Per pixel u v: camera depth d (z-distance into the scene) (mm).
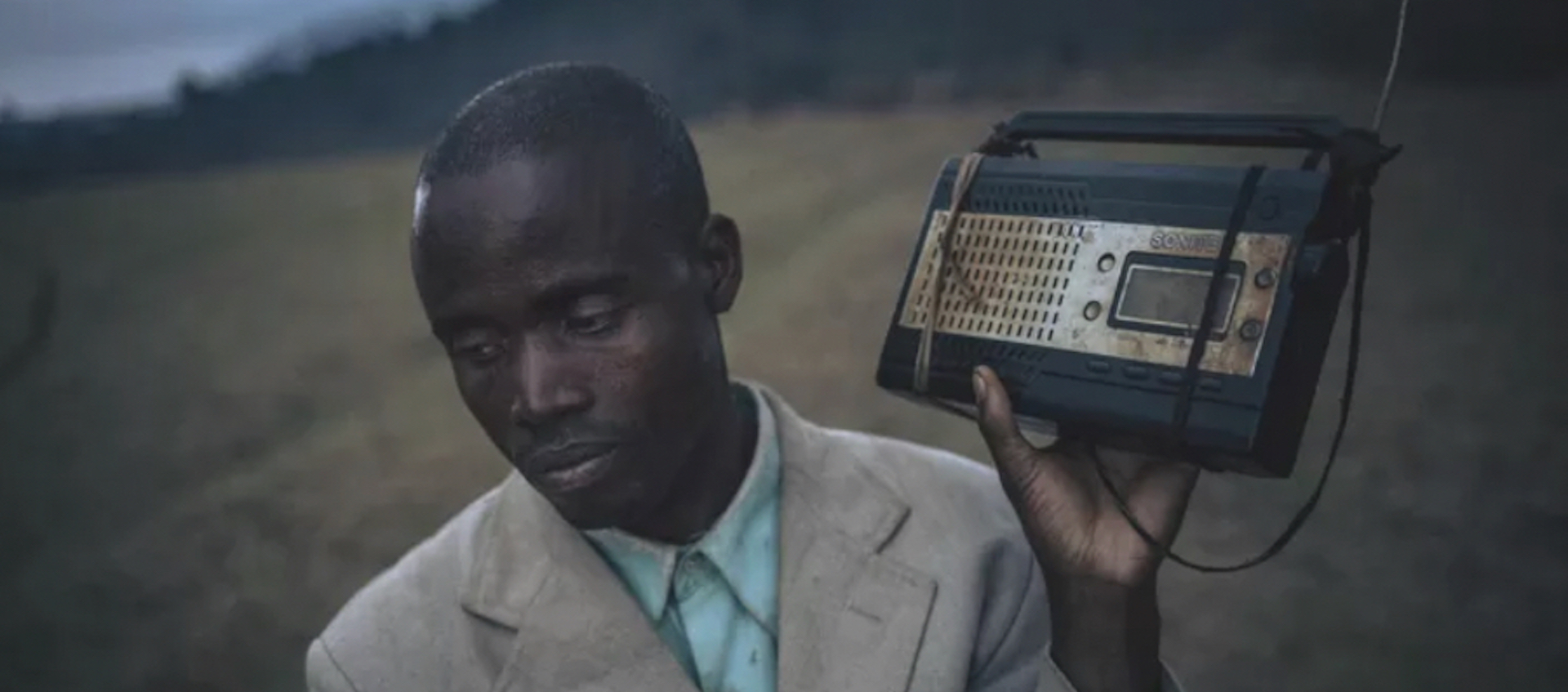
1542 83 5977
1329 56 6703
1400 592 2816
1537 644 2631
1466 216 4691
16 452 4312
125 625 3322
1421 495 3123
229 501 3822
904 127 7086
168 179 7195
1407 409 3510
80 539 3764
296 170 7238
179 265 5809
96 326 5266
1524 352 3729
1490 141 5387
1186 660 2701
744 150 7012
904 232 5312
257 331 5047
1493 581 2826
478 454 3961
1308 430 3508
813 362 4254
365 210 6438
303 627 3248
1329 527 3088
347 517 3678
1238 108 6449
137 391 4625
